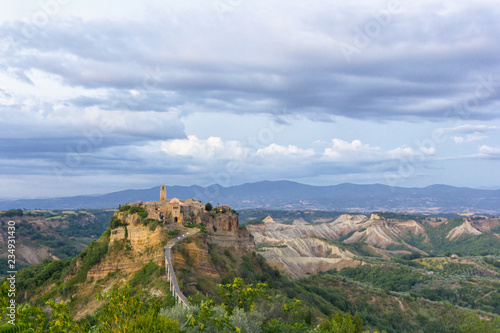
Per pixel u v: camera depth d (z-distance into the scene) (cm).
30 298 14088
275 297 11412
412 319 18812
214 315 6194
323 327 10325
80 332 5003
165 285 10719
